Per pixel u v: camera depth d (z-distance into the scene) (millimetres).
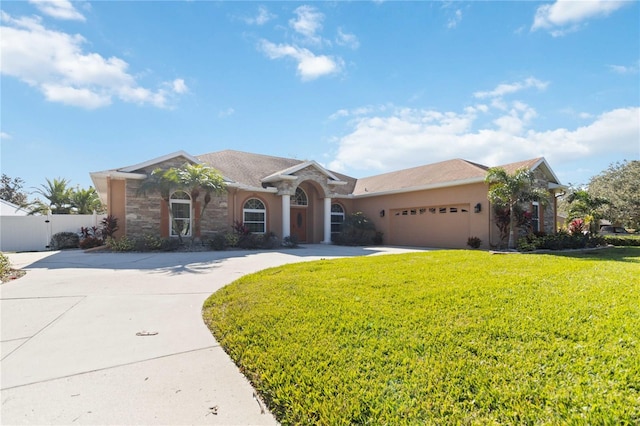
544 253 13711
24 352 4004
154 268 10438
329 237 21953
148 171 16469
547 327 4344
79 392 3109
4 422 2631
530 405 2678
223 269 10305
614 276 7812
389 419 2576
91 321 5211
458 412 2641
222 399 3045
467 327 4391
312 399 2896
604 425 2406
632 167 30781
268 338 4273
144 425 2637
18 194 35781
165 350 4129
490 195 15125
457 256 12320
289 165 24891
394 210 22078
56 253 15039
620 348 3654
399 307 5414
